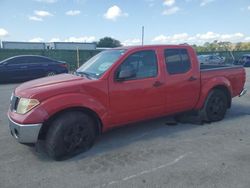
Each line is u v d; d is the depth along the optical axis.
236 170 3.89
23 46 37.34
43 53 24.61
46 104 4.12
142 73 5.04
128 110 4.90
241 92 6.87
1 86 13.48
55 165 4.17
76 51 25.92
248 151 4.57
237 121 6.36
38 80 4.90
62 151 4.29
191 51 5.77
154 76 5.15
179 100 5.54
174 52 5.50
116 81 4.73
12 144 5.05
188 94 5.66
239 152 4.54
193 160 4.24
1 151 4.73
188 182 3.59
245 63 31.38
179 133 5.54
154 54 5.22
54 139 4.22
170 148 4.75
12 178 3.79
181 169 3.95
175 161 4.22
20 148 4.85
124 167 4.06
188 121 6.31
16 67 14.62
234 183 3.55
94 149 4.75
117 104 4.75
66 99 4.24
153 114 5.26
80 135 4.49
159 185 3.53
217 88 6.23
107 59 5.07
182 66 5.58
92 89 4.48
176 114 5.84
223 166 4.02
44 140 4.51
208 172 3.84
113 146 4.89
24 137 4.12
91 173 3.90
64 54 25.53
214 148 4.72
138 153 4.57
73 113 4.38
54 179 3.75
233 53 39.59
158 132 5.61
